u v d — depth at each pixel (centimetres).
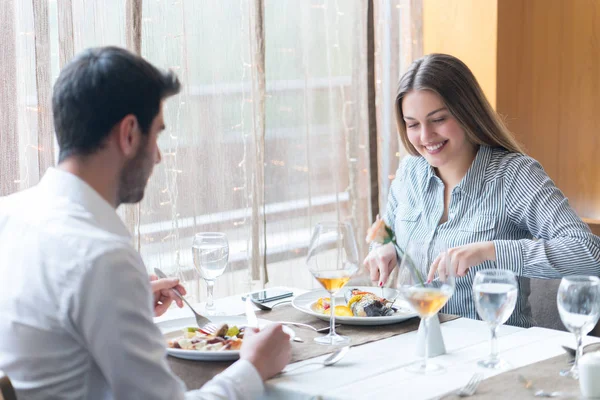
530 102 352
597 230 332
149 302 112
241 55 312
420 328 143
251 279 321
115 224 119
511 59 346
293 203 340
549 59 347
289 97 335
